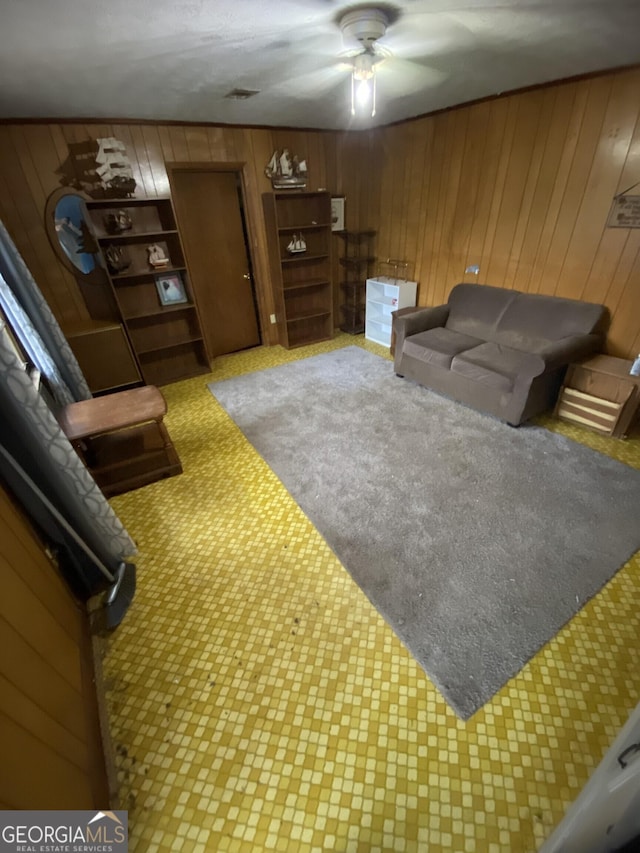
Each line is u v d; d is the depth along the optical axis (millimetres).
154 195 3539
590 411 2812
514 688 1424
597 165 2697
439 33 1864
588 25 1786
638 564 1857
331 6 1556
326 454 2746
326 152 4309
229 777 1242
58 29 1552
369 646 1573
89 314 3664
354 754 1281
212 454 2809
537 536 2023
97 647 1613
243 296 4535
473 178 3469
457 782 1213
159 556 2021
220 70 2219
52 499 1667
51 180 3127
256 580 1873
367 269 4984
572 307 2994
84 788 1108
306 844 1111
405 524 2137
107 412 2412
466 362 3061
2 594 1057
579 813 850
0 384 1388
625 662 1489
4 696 890
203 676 1503
